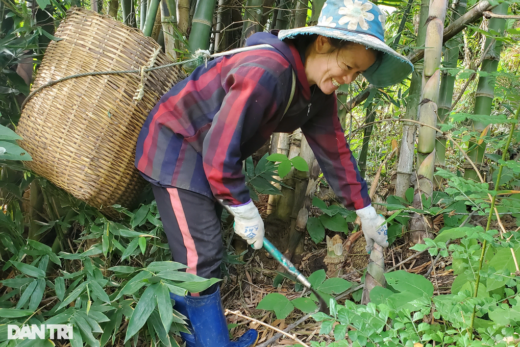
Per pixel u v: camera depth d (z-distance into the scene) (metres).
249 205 1.23
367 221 1.48
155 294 1.09
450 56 2.03
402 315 1.02
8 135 1.05
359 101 2.18
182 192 1.29
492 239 0.87
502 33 1.63
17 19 1.37
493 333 0.95
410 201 1.75
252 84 1.08
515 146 2.01
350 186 1.50
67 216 1.59
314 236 1.85
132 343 1.44
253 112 1.11
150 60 1.33
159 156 1.31
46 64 1.31
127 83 1.30
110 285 1.31
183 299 1.33
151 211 1.48
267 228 1.99
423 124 1.56
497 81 1.08
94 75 1.27
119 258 1.65
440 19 1.54
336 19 1.14
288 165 1.68
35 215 1.72
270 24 2.48
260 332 1.53
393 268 1.66
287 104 1.21
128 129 1.34
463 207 1.66
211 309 1.31
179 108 1.29
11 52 1.41
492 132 2.26
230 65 1.23
